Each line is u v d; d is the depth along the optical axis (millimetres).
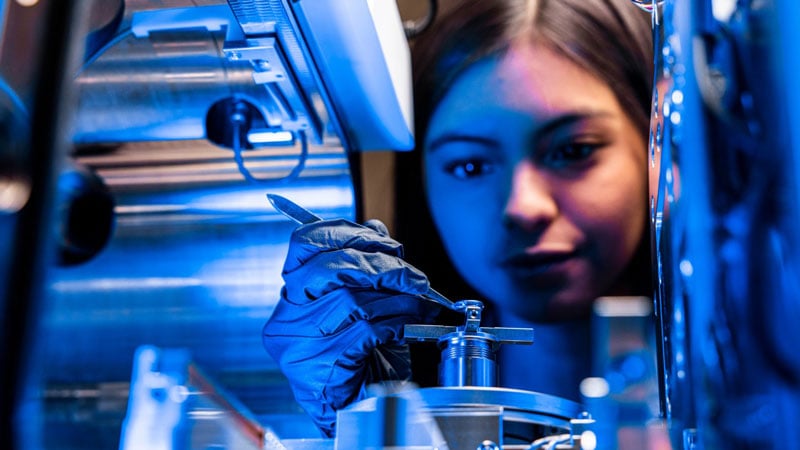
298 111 1229
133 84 1334
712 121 478
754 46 464
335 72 1180
